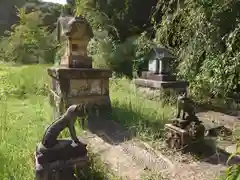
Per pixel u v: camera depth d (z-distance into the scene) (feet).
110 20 41.60
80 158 8.59
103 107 17.38
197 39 16.97
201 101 21.97
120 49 39.52
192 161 10.69
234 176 5.53
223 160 10.74
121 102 20.33
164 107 19.56
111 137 13.38
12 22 72.69
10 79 27.61
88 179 8.50
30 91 24.90
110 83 29.58
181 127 11.91
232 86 16.21
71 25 16.46
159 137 13.30
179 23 19.40
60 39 19.34
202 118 18.01
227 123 17.07
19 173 8.64
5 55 52.03
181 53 20.11
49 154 8.19
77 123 14.67
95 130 14.57
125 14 41.37
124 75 36.70
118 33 41.91
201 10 15.98
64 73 16.02
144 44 31.78
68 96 16.28
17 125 14.05
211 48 16.19
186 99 12.03
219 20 15.21
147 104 20.12
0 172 8.67
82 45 17.22
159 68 23.81
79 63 17.11
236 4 14.19
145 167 10.02
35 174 8.04
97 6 41.27
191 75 20.27
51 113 17.13
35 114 16.94
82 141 9.04
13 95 23.30
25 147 10.69
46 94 24.44
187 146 11.55
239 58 13.33
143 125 14.88
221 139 13.34
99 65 36.32
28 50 49.83
